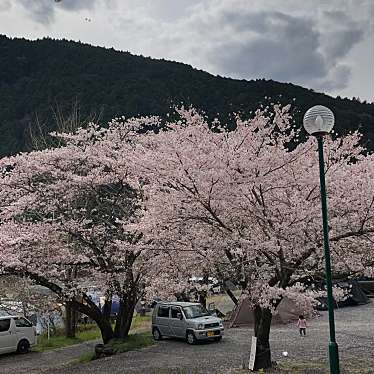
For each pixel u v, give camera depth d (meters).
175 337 16.23
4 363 15.12
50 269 13.23
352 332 15.70
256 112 9.94
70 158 14.00
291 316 19.17
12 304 18.17
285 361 11.21
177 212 9.23
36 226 13.23
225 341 15.57
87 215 14.34
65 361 14.56
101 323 15.04
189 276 12.47
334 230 8.86
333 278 9.64
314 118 7.04
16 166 13.76
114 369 11.91
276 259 9.34
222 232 9.37
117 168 13.95
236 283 10.09
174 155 8.90
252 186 8.84
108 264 13.95
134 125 15.59
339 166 9.50
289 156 9.18
